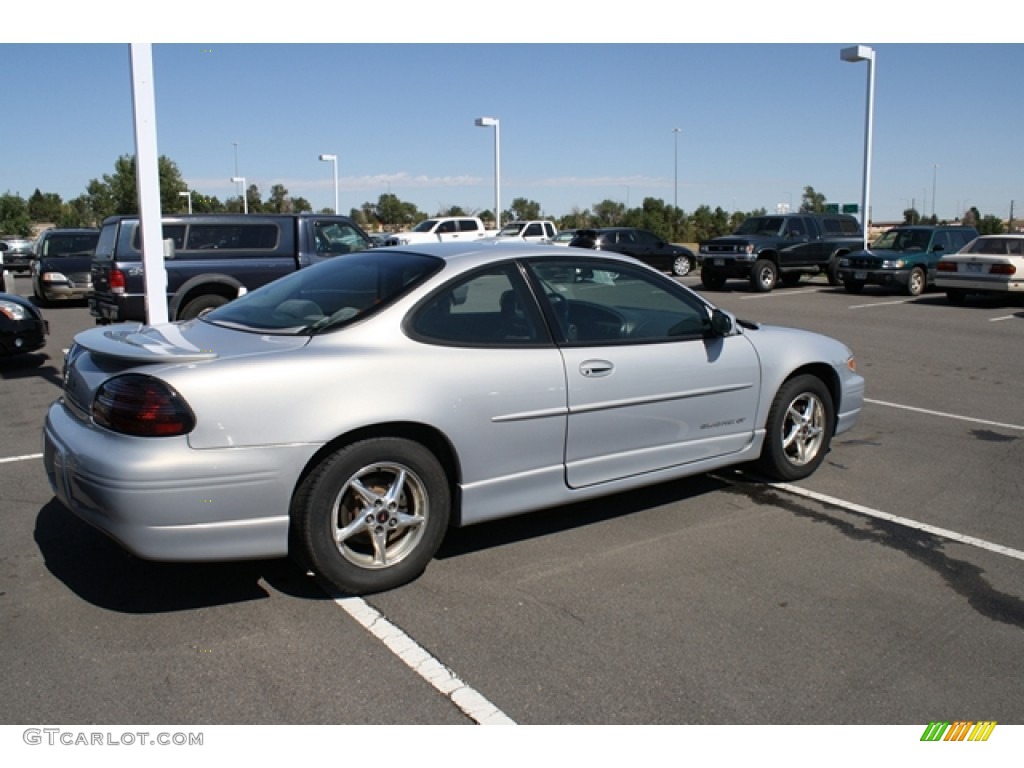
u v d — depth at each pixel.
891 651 3.43
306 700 3.04
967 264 17.22
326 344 3.70
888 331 13.68
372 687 3.13
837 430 5.78
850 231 22.45
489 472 4.05
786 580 4.08
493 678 3.20
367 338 3.78
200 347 3.68
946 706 3.07
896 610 3.78
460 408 3.88
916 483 5.61
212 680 3.16
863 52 22.73
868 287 22.61
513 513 4.19
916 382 9.41
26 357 11.09
